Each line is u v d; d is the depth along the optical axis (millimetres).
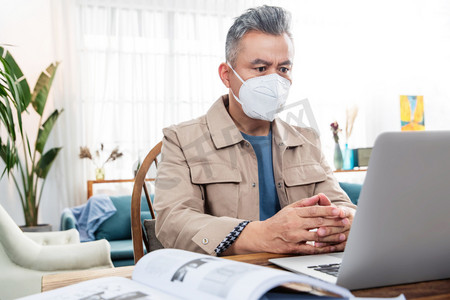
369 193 429
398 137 412
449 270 525
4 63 2705
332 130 4578
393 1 5086
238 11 4672
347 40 5039
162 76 4410
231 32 1154
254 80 1129
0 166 3818
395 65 5109
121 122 4227
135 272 492
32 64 4012
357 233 447
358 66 5059
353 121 4961
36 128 3961
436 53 4996
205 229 799
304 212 726
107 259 1573
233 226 783
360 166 4438
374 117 5082
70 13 4113
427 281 525
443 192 448
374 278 486
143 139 4277
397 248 465
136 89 4297
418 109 4855
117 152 4105
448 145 429
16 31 3969
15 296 1438
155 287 442
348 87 5008
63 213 3320
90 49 4199
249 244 758
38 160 3893
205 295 378
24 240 1472
